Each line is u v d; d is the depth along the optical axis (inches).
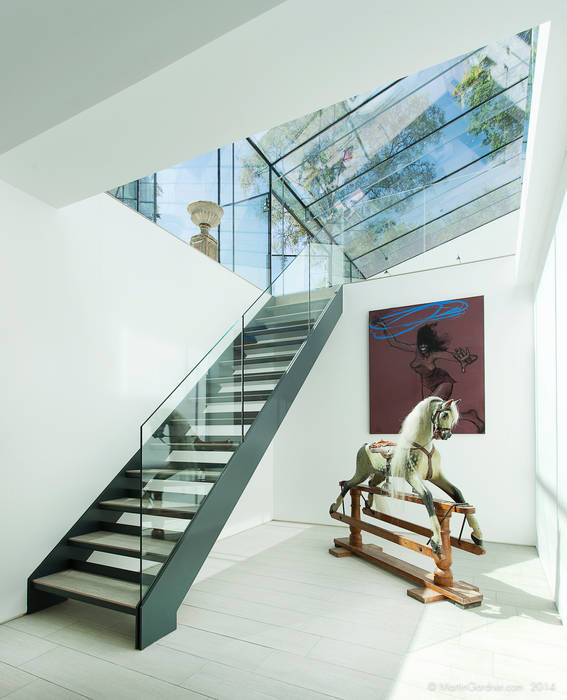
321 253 287.0
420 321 267.1
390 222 286.5
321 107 105.3
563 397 141.9
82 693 101.8
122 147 122.3
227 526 250.7
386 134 318.7
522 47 248.1
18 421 146.6
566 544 136.3
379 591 166.9
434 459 173.0
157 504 136.9
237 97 100.9
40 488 152.8
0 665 114.2
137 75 83.7
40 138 118.4
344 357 286.8
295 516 288.4
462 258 261.9
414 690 102.8
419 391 261.3
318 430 287.7
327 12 76.4
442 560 162.9
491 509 237.3
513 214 252.8
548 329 175.9
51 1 64.9
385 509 197.8
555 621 140.1
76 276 170.7
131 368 194.5
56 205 161.6
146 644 124.4
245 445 182.2
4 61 78.9
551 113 106.0
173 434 148.8
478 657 118.0
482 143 313.4
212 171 289.0
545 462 186.2
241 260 315.3
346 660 116.5
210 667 113.3
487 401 244.1
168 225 243.4
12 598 142.4
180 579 140.8
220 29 72.9
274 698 99.7
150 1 65.7
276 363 229.0
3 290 144.1
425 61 90.7
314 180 371.2
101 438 177.5
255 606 153.3
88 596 134.7
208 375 174.7
